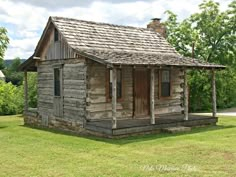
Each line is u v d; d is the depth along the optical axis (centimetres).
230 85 3269
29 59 2042
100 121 1634
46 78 1947
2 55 2244
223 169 927
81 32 1794
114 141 1376
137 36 2056
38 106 2031
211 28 3070
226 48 3083
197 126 1761
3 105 2980
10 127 2005
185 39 3067
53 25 1819
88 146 1293
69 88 1736
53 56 1862
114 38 1905
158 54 1959
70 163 1037
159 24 2356
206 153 1119
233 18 3067
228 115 2447
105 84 1680
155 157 1084
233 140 1346
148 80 1859
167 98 1942
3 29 2222
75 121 1689
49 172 941
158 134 1538
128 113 1773
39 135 1633
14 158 1131
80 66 1650
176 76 1995
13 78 6538
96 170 946
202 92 3048
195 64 1720
